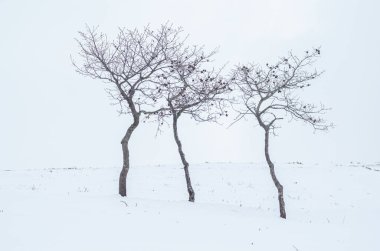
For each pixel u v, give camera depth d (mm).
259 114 19922
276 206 24922
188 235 12484
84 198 16547
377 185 31938
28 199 15344
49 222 12188
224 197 26828
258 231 14242
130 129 18891
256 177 34000
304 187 30922
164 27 19453
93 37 18828
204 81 20047
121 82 18719
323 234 14844
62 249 9805
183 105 19953
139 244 10844
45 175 32125
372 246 13133
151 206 16344
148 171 35781
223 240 12359
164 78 19266
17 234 10750
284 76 20188
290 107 19828
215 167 38656
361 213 21609
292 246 12422
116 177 32000
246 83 20266
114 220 13219
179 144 20109
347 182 32844
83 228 11891
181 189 28391
